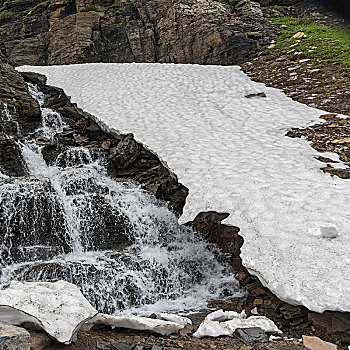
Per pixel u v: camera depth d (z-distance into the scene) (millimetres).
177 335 4617
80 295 4156
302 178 7535
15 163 10672
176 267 7477
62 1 25359
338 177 7395
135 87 14945
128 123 11945
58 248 7930
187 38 20141
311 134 9727
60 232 8258
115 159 10898
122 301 6703
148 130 11273
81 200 8883
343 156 8266
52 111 14578
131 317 4523
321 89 12883
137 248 8188
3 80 14227
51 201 8445
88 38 21734
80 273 6703
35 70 18328
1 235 7816
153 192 9617
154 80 15469
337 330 4535
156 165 10578
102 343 4062
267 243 5805
